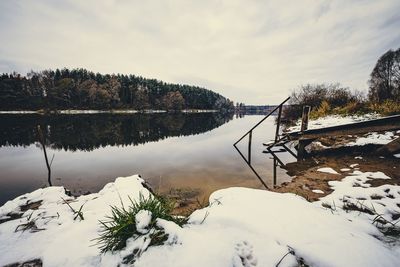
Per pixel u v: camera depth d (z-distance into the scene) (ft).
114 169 28.43
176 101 289.53
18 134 61.41
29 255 7.86
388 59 61.87
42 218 10.78
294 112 73.41
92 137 57.57
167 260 6.07
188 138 55.52
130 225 7.45
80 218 10.58
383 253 6.26
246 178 22.62
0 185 23.44
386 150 20.76
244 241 6.91
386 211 10.43
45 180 24.72
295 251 6.47
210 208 9.59
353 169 18.03
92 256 7.13
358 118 42.96
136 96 269.44
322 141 34.53
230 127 86.38
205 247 6.45
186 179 23.12
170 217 8.30
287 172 23.50
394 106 40.37
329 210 10.69
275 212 8.59
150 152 38.78
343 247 6.39
